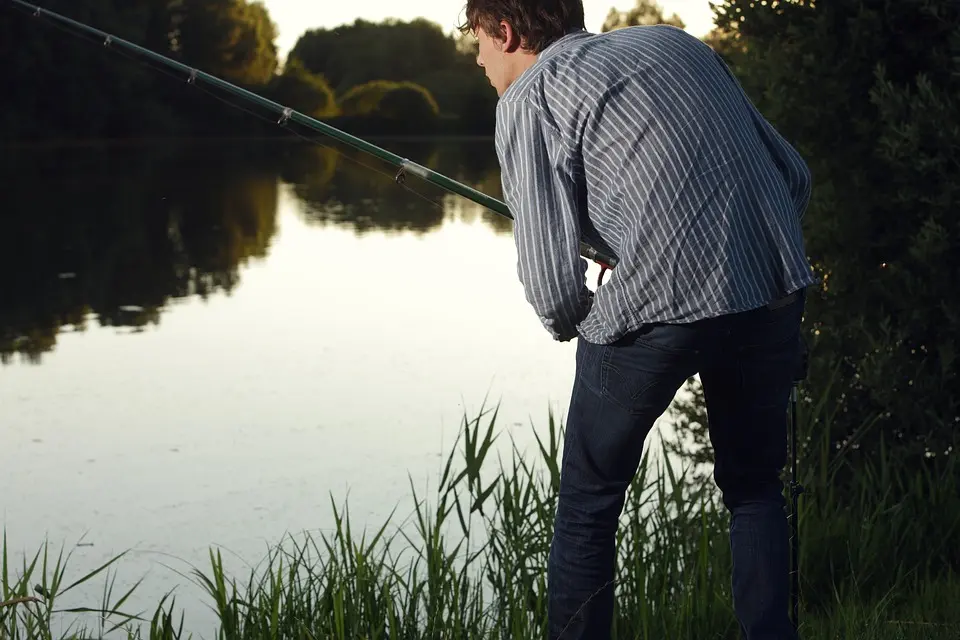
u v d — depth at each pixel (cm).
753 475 190
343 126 4019
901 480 305
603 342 178
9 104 3139
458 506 277
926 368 314
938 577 261
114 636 286
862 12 314
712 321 171
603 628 195
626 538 271
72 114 3272
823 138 326
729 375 180
